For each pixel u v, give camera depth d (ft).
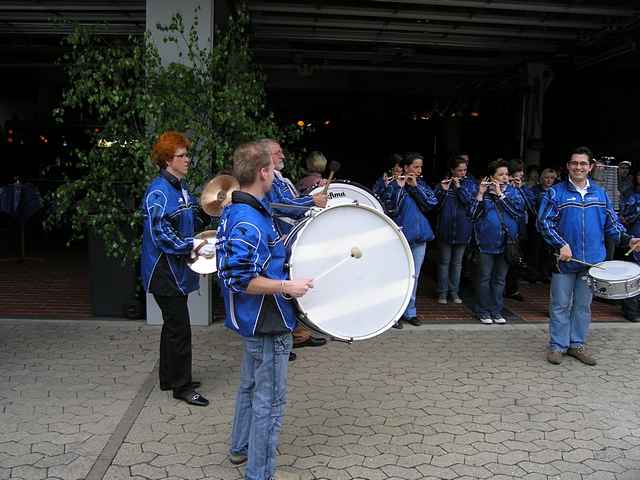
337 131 53.72
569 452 11.70
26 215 30.55
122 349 16.84
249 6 22.53
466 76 39.50
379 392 14.33
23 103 53.01
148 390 14.08
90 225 17.83
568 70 35.73
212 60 17.37
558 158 40.27
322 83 41.52
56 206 18.35
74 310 20.95
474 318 20.97
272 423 9.98
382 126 53.57
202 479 10.51
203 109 17.35
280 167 14.03
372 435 12.23
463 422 12.85
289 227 14.06
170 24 17.95
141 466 10.87
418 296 24.06
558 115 40.06
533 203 25.40
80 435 11.93
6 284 25.17
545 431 12.53
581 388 14.79
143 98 16.33
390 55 32.48
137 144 16.52
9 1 22.76
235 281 8.97
